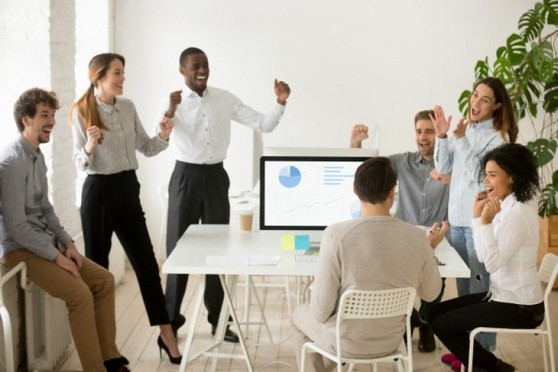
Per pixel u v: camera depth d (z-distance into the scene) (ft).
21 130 12.66
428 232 13.33
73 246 13.38
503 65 18.92
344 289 10.06
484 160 12.32
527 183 11.92
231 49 21.27
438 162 14.69
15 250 12.62
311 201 13.16
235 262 12.03
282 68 21.34
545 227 19.77
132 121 14.35
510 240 11.79
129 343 15.71
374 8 21.08
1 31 14.23
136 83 21.35
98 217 14.12
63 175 15.15
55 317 14.02
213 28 21.18
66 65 15.25
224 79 21.40
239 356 13.23
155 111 21.44
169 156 21.66
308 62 21.31
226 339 15.76
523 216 11.87
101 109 13.94
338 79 21.36
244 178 21.65
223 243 13.29
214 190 15.46
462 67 21.25
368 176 10.08
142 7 21.07
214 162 15.42
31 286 13.57
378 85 21.38
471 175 14.01
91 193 14.06
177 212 15.40
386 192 10.09
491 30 21.11
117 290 19.39
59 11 14.79
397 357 10.44
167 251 15.62
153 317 14.56
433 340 15.30
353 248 9.94
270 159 13.08
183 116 15.19
